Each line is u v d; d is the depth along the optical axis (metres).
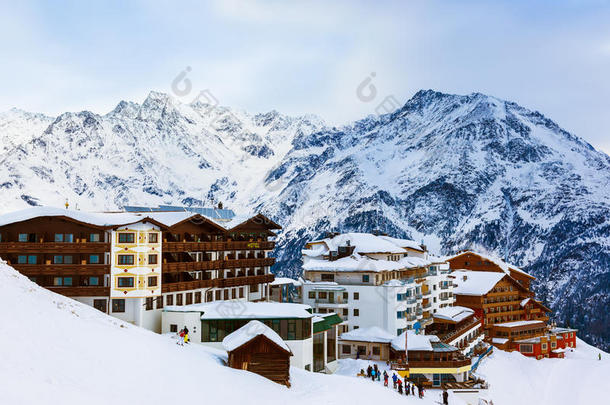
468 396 85.62
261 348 57.12
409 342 91.81
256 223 99.38
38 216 75.00
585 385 110.75
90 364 38.88
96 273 74.50
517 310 151.62
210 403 41.88
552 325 158.38
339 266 107.56
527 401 98.75
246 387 49.47
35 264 74.50
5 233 75.69
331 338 88.38
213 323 74.75
